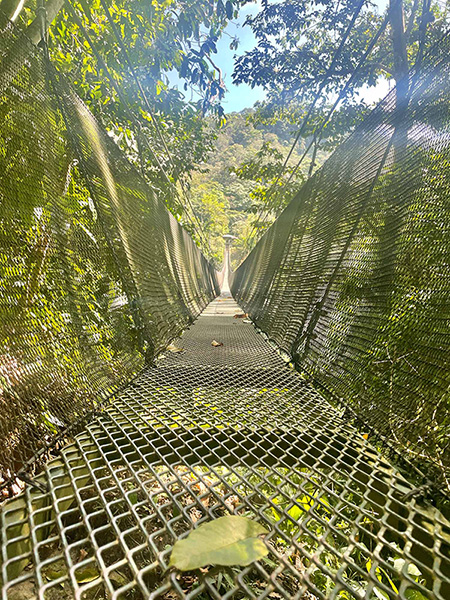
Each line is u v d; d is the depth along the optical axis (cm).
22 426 65
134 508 53
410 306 83
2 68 78
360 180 143
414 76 101
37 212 87
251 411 100
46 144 96
